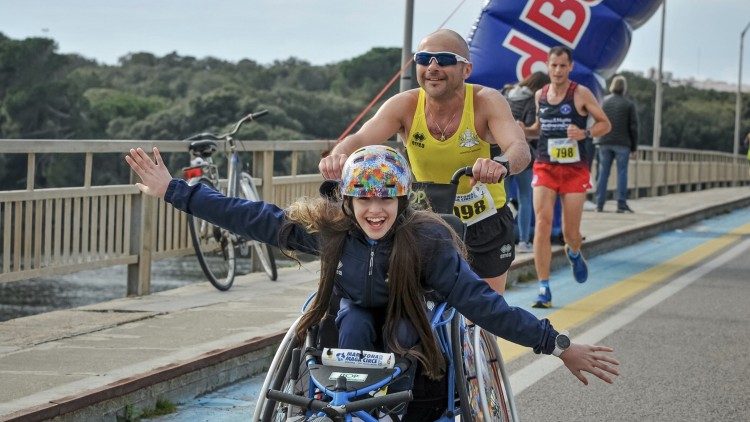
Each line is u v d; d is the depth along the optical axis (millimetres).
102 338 7535
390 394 4035
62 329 7867
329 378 4070
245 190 10406
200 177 9875
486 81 14281
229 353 7090
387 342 4305
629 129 18766
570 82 10086
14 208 8328
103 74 77625
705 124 85250
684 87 93062
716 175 32562
